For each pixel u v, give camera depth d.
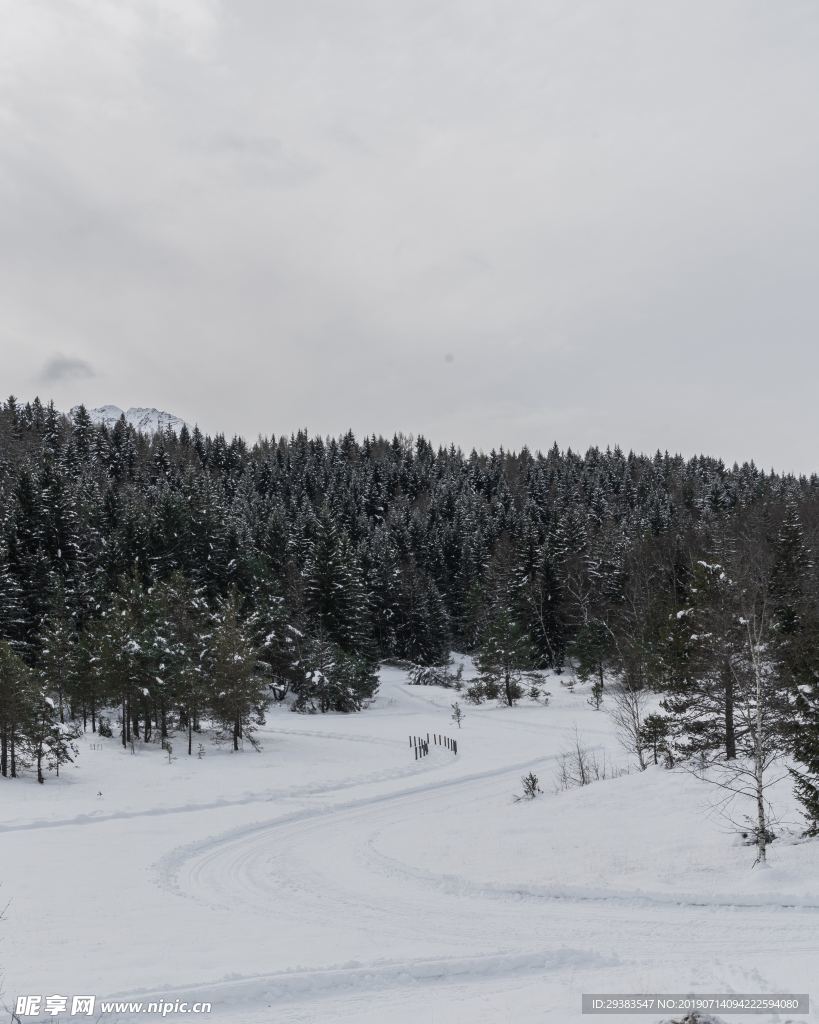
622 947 12.94
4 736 39.19
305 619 74.00
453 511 129.38
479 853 22.17
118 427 142.62
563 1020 8.11
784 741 21.12
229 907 17.75
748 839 19.64
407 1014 9.36
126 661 48.56
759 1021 7.52
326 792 36.59
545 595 79.12
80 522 76.69
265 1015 9.88
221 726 51.03
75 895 18.84
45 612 63.06
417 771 41.62
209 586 76.12
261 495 134.00
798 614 33.72
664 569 71.88
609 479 152.88
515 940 13.91
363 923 15.82
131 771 41.56
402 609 90.44
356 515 119.81
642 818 23.62
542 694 66.94
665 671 31.47
